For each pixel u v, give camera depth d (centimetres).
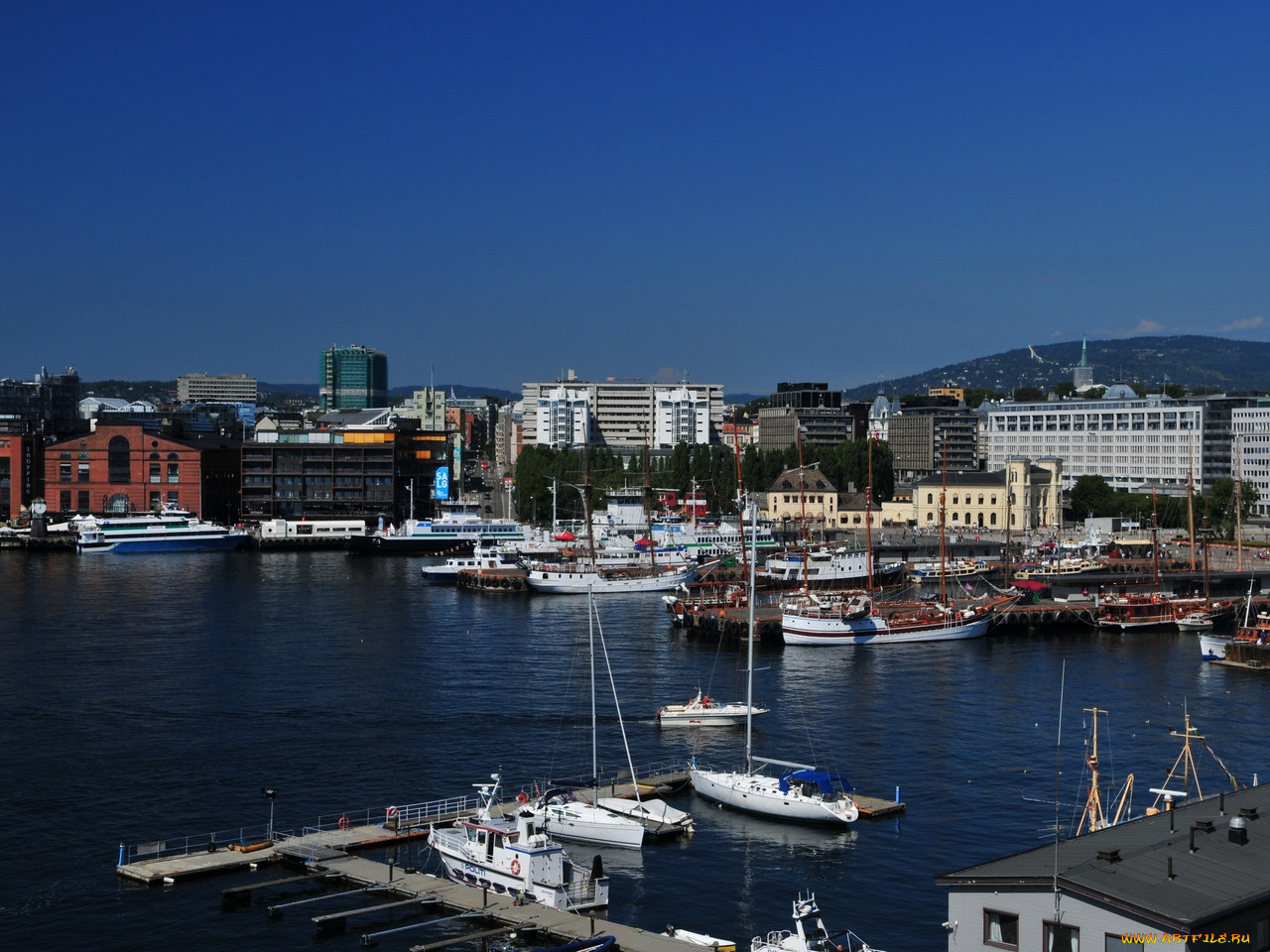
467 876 10344
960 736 15038
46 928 9481
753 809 12231
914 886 10406
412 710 16200
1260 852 6906
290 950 9112
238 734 14938
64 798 12500
